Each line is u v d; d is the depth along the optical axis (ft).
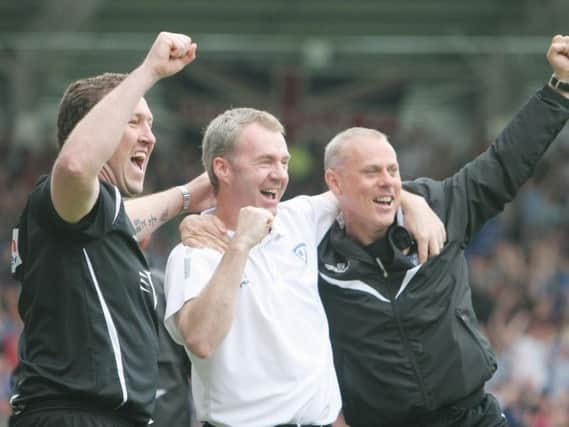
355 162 54.29
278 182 50.31
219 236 49.90
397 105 194.70
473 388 54.90
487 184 56.34
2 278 146.51
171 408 60.39
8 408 110.32
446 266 55.31
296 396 48.52
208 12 190.08
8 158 195.83
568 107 56.44
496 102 196.24
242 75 189.06
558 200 181.27
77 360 43.93
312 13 190.70
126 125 44.09
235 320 49.06
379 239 54.90
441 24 194.49
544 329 124.88
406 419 55.31
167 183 191.62
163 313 60.85
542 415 111.14
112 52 179.01
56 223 43.65
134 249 45.93
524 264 155.33
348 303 55.06
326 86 191.42
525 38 182.29
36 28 183.11
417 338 54.60
